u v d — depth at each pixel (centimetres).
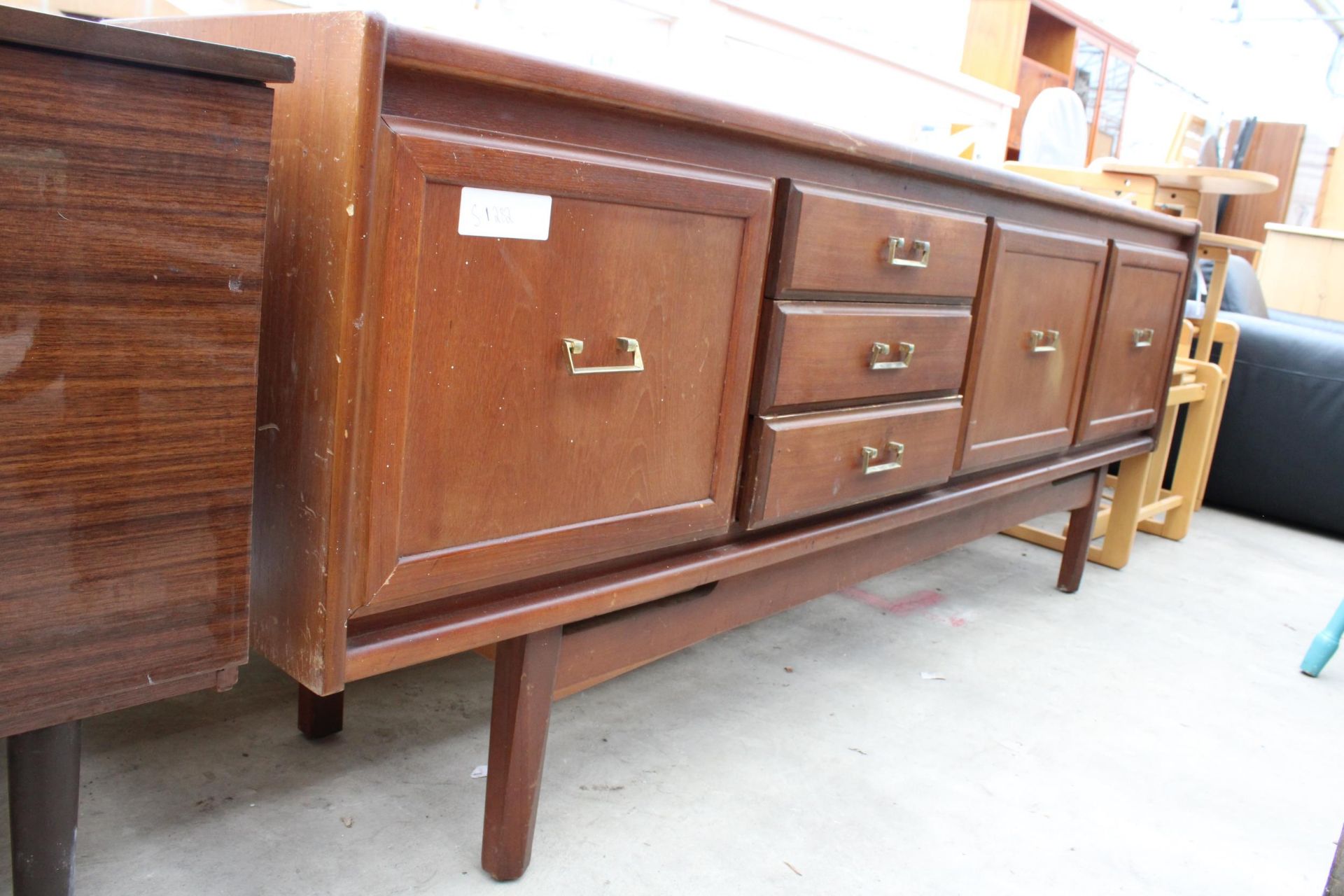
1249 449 318
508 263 87
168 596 74
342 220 76
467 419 88
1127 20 605
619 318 98
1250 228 584
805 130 111
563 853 112
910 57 304
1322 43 728
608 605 106
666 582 112
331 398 79
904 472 145
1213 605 232
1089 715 166
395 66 76
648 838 117
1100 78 446
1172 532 287
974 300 153
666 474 109
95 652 71
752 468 120
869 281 128
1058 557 257
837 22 341
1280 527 318
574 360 95
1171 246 218
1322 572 271
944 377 148
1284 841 135
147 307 68
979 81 341
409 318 81
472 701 147
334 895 102
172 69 66
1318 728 171
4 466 64
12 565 66
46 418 65
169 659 75
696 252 104
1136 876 123
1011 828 129
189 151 68
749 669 169
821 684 166
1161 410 232
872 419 136
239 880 102
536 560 97
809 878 114
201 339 71
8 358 63
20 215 61
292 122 80
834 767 139
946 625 200
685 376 107
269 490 87
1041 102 300
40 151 61
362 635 87
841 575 148
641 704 152
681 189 99
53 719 70
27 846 76
